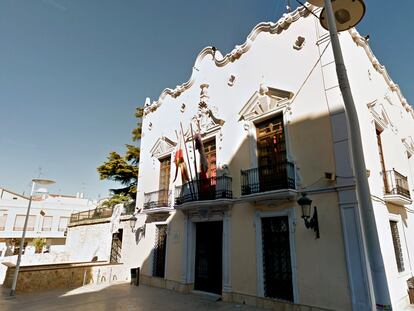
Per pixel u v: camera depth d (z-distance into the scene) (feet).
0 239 94.99
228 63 32.86
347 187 20.11
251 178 26.35
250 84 29.60
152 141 43.60
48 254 57.26
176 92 40.32
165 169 40.32
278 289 22.82
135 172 59.77
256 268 24.29
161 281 34.35
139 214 41.65
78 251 56.29
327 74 23.17
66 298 28.58
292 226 22.56
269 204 24.41
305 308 20.43
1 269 40.60
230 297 25.62
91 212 57.77
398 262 23.89
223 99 32.32
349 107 11.32
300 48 25.64
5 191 106.52
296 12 26.53
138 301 26.86
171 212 35.58
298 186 23.04
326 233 20.61
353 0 12.87
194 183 31.94
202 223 32.24
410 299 21.71
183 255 32.17
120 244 45.78
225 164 29.60
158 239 37.55
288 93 25.41
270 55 28.22
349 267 18.89
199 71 37.14
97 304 25.80
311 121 23.45
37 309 24.17
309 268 20.92
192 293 30.14
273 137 26.58
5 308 24.53
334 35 12.16
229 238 27.27
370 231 10.05
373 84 27.73
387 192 23.44
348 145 20.71
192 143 35.14
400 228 25.25
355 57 25.09
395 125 31.65
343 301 18.78
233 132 30.01
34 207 102.53
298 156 23.67
